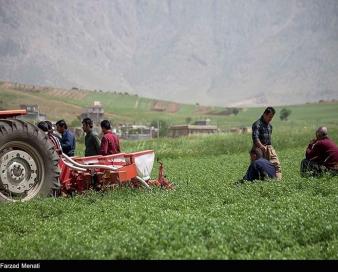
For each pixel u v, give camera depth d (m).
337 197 12.58
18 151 14.18
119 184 15.29
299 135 47.22
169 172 22.67
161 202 12.90
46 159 14.56
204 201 13.02
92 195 14.50
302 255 8.19
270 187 14.36
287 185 14.98
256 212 10.91
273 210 11.03
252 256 8.09
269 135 17.55
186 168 24.75
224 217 10.67
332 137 47.69
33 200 13.57
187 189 15.19
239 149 41.66
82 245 9.02
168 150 41.16
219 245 8.42
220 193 14.11
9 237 10.20
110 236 9.36
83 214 11.83
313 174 17.81
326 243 8.89
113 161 15.82
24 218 11.70
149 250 8.41
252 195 13.55
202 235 9.18
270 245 8.73
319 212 10.53
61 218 11.75
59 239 9.58
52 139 15.65
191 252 8.09
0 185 13.87
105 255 8.34
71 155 17.84
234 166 24.94
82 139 61.69
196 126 115.75
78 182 15.38
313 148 18.05
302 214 10.40
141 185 15.84
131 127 121.25
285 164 24.56
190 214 10.98
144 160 15.99
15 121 14.17
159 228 9.48
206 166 25.56
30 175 14.35
